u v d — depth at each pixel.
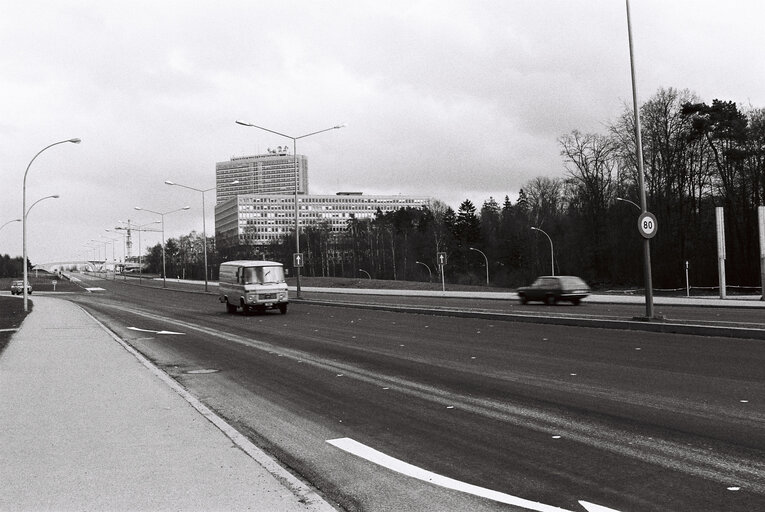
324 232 148.25
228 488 5.72
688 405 9.02
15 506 5.30
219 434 7.80
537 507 5.29
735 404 8.98
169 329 25.59
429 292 56.47
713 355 13.77
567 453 6.87
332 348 17.62
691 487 5.67
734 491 5.54
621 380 11.24
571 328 20.94
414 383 11.66
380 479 6.17
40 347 18.50
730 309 29.91
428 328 22.92
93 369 13.80
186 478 6.02
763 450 6.76
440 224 131.50
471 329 21.98
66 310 40.03
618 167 74.44
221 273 37.94
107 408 9.49
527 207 118.62
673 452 6.78
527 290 36.97
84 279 154.88
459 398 10.13
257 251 151.88
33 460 6.71
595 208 80.44
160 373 13.12
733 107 64.88
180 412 9.15
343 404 9.95
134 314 36.34
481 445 7.32
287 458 7.00
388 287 70.31
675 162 68.75
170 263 172.62
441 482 6.03
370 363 14.46
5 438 7.70
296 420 8.93
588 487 5.76
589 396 9.93
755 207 65.00
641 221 19.97
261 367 14.37
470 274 121.94
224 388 11.75
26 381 12.22
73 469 6.37
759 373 11.41
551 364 13.46
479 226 131.62
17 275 190.25
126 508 5.23
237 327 25.91
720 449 6.84
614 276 79.06
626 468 6.29
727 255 68.94
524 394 10.28
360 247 144.00
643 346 15.77
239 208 192.12
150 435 7.77
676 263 71.38
